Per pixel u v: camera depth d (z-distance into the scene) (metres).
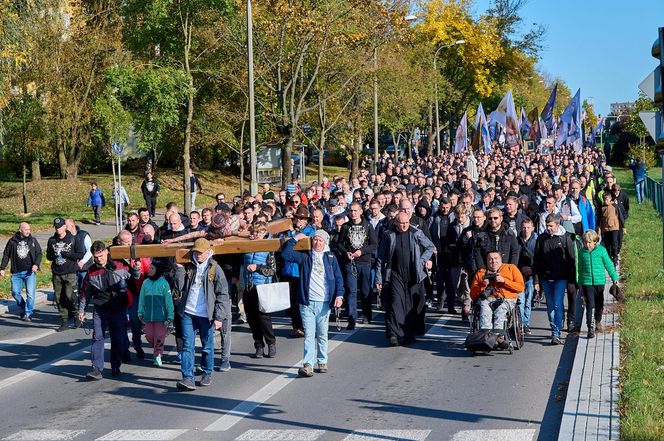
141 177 48.72
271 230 13.68
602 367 10.37
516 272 12.08
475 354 12.05
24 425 9.09
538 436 8.18
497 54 65.62
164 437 8.45
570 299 13.45
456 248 15.11
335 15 33.50
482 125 47.53
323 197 21.23
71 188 44.47
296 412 9.29
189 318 10.45
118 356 11.40
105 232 32.66
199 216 14.66
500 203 19.88
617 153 79.62
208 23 35.06
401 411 9.19
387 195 19.55
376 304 16.95
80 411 9.60
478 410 9.16
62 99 38.88
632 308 14.01
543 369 11.02
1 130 36.66
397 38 36.09
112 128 29.30
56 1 39.44
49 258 15.20
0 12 31.70
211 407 9.59
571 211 17.73
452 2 63.88
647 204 40.59
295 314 13.71
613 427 7.93
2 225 34.09
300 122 40.53
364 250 14.49
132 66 34.84
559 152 49.81
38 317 16.80
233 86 37.12
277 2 32.50
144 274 12.52
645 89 10.14
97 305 11.20
